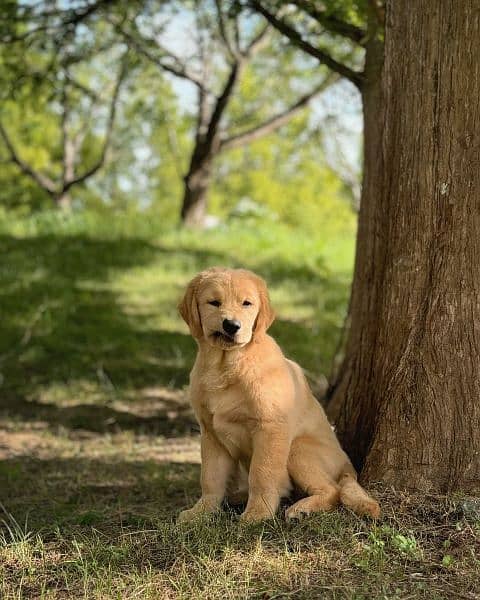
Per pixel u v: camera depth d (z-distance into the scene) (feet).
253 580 5.29
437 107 6.08
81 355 13.73
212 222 27.14
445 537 5.61
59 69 13.65
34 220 21.63
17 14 12.24
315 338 14.53
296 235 23.17
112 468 8.59
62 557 5.79
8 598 5.30
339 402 8.18
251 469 6.07
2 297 15.88
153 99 29.55
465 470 6.00
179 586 5.25
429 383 6.11
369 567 5.33
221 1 12.09
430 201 6.14
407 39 6.30
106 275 17.40
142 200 60.18
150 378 12.89
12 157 29.73
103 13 13.37
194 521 6.03
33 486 8.01
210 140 22.62
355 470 6.67
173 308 15.88
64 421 10.90
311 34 10.36
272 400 6.03
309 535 5.69
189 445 9.68
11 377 12.80
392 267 6.38
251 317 5.99
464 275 6.03
